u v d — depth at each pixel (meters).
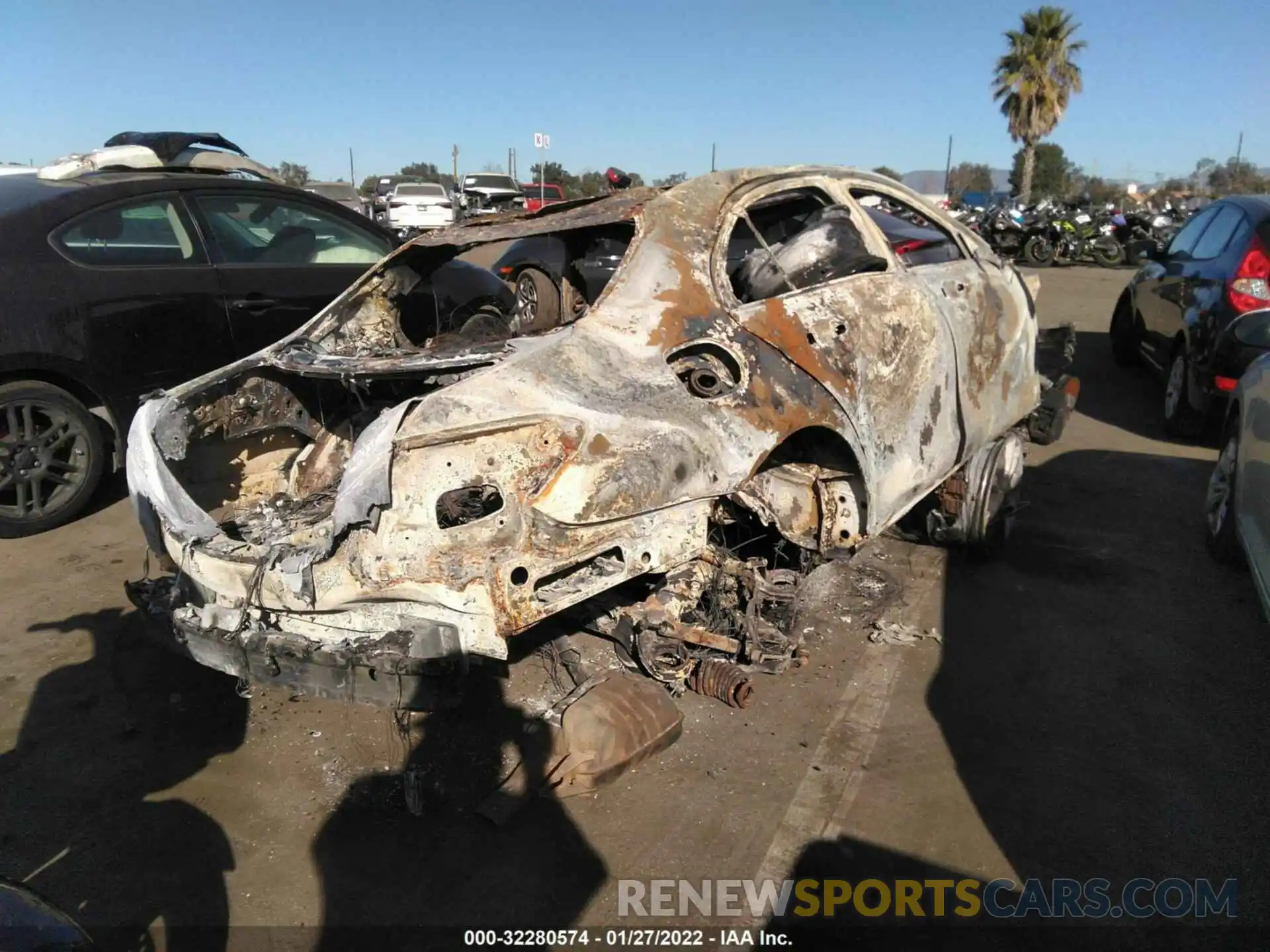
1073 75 32.53
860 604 3.86
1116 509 4.91
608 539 2.51
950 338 3.74
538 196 22.25
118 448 4.85
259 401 3.66
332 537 2.46
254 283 5.25
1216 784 2.72
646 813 2.63
